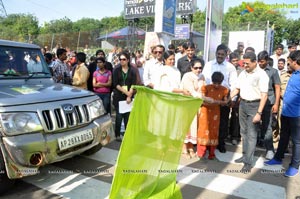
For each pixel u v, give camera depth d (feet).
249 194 12.37
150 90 7.49
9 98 11.21
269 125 16.85
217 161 16.22
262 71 14.48
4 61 14.39
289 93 14.29
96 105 13.83
